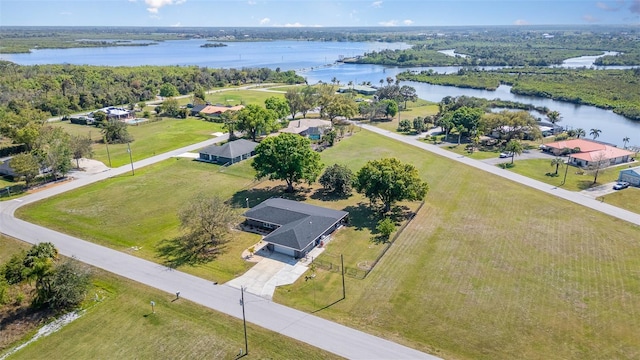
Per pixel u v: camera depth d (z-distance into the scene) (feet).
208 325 142.72
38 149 295.07
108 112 493.36
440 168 305.94
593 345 130.11
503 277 167.53
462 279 166.81
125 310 151.12
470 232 206.39
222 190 266.16
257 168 254.68
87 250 192.85
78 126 456.45
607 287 159.74
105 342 135.23
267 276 171.83
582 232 204.03
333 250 191.72
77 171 302.86
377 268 176.24
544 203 239.50
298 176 253.03
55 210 236.43
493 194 254.68
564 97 620.49
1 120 371.56
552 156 331.57
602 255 182.80
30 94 537.65
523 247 190.80
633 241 194.29
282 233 191.83
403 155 341.00
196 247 195.00
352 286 164.14
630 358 124.57
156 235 207.41
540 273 169.89
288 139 252.01
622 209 229.45
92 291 162.50
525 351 128.26
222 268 177.88
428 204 241.55
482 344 131.64
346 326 141.49
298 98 494.59
